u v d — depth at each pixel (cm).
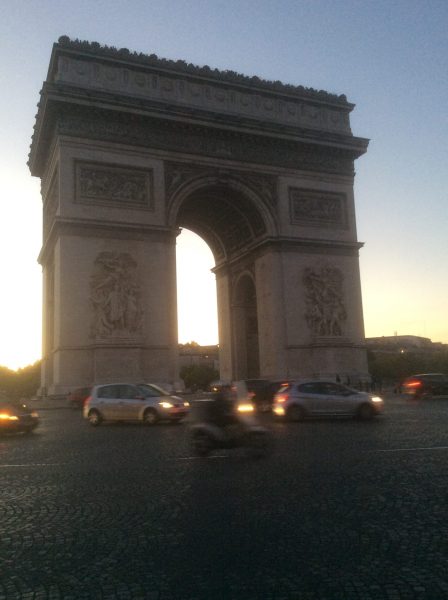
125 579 968
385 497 1515
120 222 6406
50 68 6925
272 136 7350
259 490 1656
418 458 2144
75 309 6084
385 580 923
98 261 6262
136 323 6272
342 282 7506
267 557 1059
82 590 924
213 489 1694
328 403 3897
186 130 6988
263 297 7444
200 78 7094
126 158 6606
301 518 1330
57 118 6397
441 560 1009
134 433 3422
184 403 4066
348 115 8006
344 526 1251
